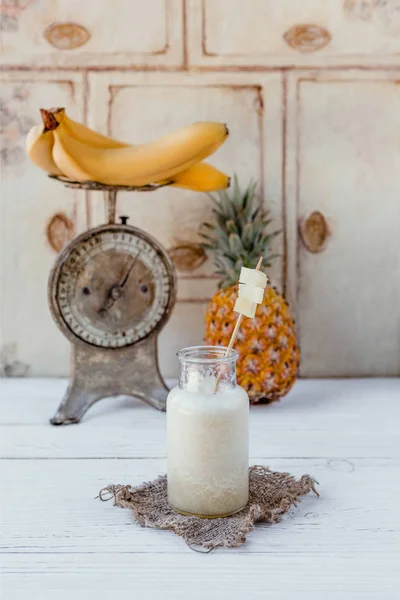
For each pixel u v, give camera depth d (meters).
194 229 1.17
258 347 1.04
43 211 1.18
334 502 0.84
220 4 1.15
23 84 1.16
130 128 1.16
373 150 1.17
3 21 1.14
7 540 0.78
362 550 0.77
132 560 0.76
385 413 1.05
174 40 1.15
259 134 1.17
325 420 1.03
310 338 1.20
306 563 0.75
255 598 0.72
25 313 1.19
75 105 1.16
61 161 0.99
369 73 1.16
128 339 1.05
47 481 0.88
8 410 1.07
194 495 0.80
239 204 1.10
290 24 1.15
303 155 1.17
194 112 1.16
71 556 0.76
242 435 0.81
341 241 1.18
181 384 0.83
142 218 1.18
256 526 0.80
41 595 0.72
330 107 1.16
